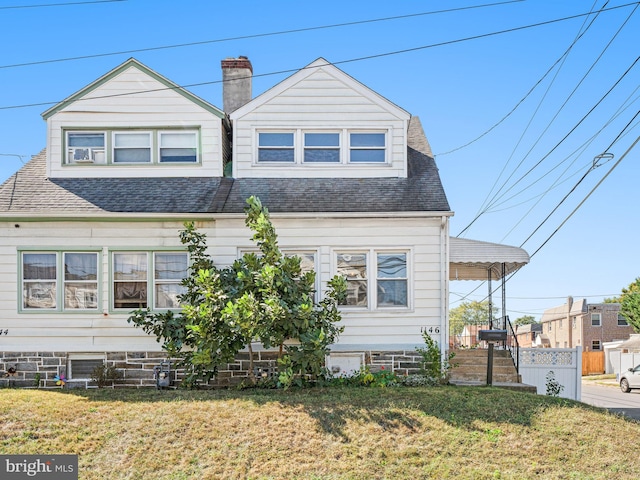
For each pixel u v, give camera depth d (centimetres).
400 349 1479
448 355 1477
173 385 1462
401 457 961
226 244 1498
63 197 1530
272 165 1622
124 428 1047
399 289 1503
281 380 1249
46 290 1493
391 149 1622
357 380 1377
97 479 903
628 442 1034
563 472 928
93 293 1495
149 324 1400
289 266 1306
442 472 921
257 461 949
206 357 1289
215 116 1628
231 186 1589
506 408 1147
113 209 1485
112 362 1475
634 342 4025
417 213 1473
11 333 1479
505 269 1838
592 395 2602
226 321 1231
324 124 1627
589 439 1035
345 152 1623
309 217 1488
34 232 1494
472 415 1108
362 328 1486
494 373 1578
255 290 1316
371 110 1631
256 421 1070
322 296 1494
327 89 1636
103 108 1628
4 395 1236
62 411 1117
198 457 962
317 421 1070
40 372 1473
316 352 1238
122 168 1619
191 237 1430
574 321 5675
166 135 1636
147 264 1500
